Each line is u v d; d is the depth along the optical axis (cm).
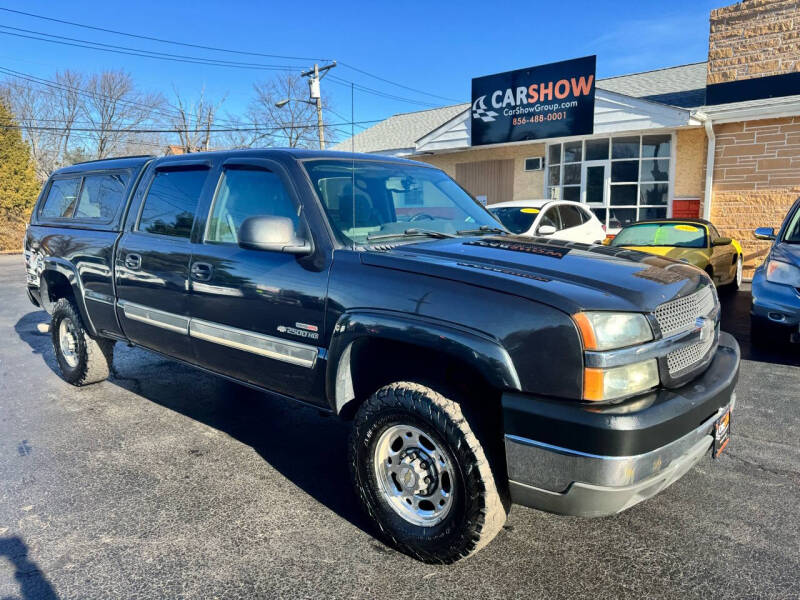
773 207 1149
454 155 1705
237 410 476
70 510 317
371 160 376
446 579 258
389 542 280
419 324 255
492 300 243
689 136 1291
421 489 269
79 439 415
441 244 313
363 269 283
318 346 297
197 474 360
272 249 299
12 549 280
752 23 1173
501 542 288
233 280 337
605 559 272
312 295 297
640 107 1230
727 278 989
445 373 279
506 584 254
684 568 264
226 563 270
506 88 1395
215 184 368
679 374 253
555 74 1311
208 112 4575
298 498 331
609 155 1405
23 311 991
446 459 254
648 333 239
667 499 328
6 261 2111
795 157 1115
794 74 1133
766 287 577
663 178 1341
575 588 251
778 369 561
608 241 1080
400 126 2194
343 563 270
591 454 220
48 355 668
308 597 246
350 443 288
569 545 285
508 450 238
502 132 1423
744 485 341
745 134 1162
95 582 256
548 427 228
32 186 2614
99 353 514
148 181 427
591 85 1265
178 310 379
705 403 247
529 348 232
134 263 412
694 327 262
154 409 477
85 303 475
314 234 306
